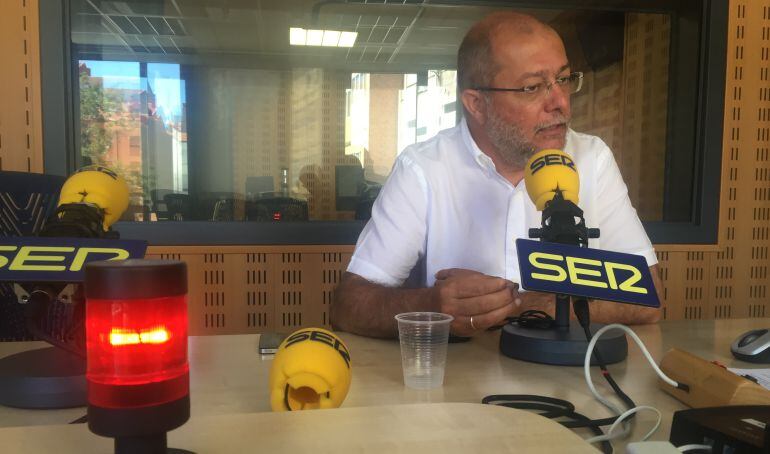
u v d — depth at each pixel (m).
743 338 0.91
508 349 0.90
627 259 0.80
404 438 0.37
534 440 0.37
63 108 1.76
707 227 2.05
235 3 2.97
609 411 0.66
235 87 3.81
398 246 1.38
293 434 0.37
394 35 3.25
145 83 3.12
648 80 2.23
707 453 0.48
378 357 0.91
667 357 0.74
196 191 3.67
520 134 1.41
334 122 4.00
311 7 3.05
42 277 0.61
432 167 1.47
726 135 2.03
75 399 0.66
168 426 0.30
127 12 2.77
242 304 1.92
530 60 1.37
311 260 1.95
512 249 1.46
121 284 0.29
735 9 2.00
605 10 2.17
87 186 0.78
